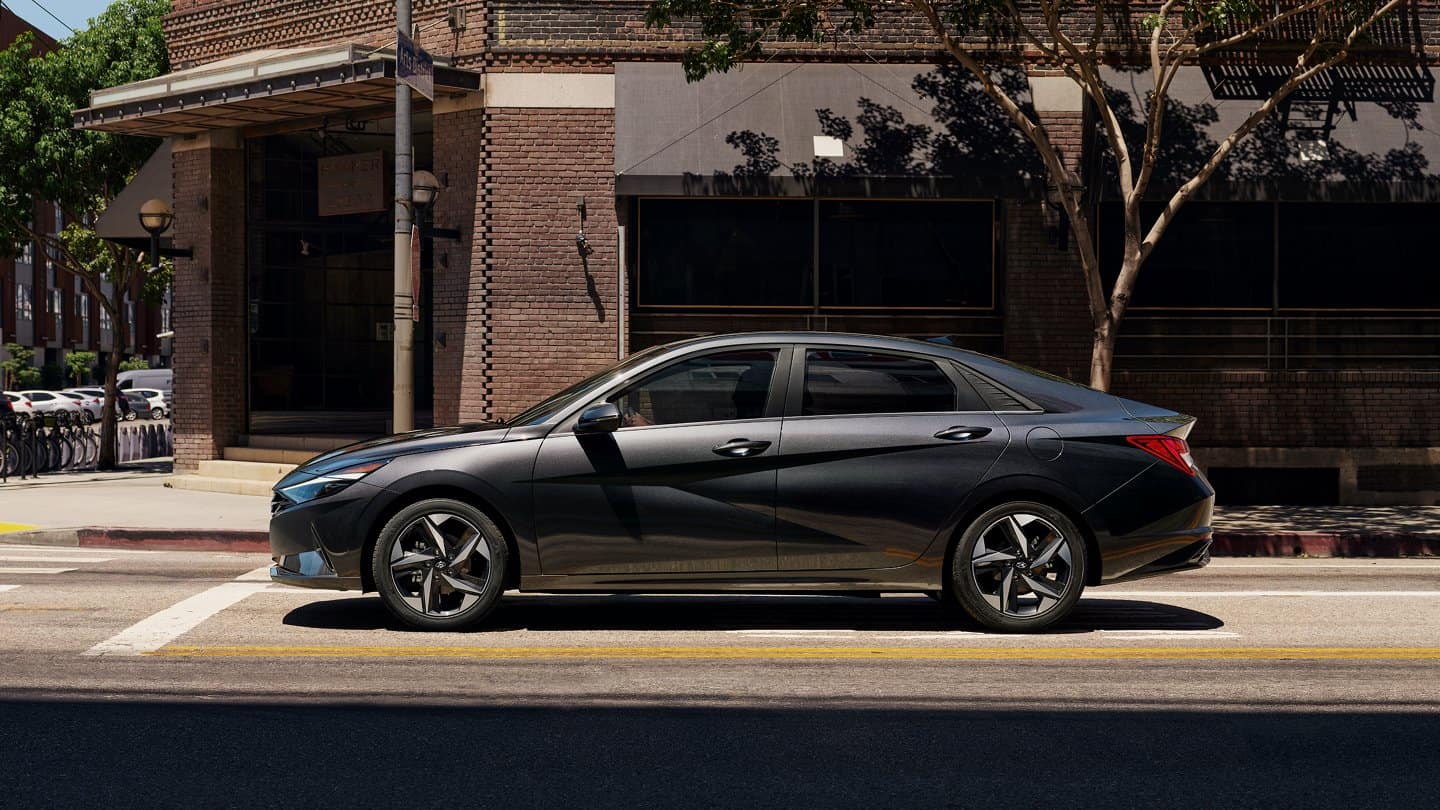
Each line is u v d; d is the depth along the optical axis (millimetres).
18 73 23719
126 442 27359
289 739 5309
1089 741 5363
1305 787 4766
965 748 5242
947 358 7805
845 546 7551
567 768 4930
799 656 7055
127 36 24812
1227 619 8336
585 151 17266
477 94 17391
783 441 7535
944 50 17109
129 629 7707
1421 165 16219
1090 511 7617
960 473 7574
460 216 17562
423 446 7637
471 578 7594
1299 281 17359
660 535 7488
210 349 19766
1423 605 8961
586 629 7812
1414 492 17344
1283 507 16750
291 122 19328
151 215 18562
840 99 16750
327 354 19469
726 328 17328
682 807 4484
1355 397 17312
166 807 4457
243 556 12117
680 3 14773
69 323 76938
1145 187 14141
